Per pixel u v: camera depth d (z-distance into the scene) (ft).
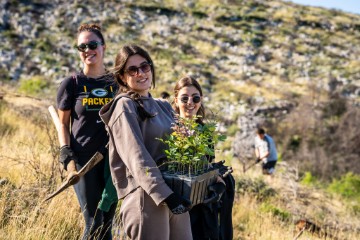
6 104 44.14
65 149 13.38
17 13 130.52
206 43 139.74
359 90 114.73
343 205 42.34
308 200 40.04
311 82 114.52
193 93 15.14
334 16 177.27
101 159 12.60
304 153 75.61
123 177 10.56
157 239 10.21
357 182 50.01
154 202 10.20
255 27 155.43
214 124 11.19
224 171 11.44
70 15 138.21
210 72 121.29
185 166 10.75
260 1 178.09
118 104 10.43
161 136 10.86
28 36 122.52
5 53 111.04
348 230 33.71
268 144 44.29
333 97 96.17
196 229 13.34
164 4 160.86
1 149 24.54
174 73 114.62
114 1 153.99
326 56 143.43
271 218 29.66
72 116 13.79
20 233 14.66
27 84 86.53
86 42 13.87
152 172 9.90
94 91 13.73
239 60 132.46
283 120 90.07
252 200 33.27
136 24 142.82
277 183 42.47
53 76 103.91
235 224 26.99
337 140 79.97
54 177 18.78
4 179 18.39
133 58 10.91
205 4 166.81
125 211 10.40
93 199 13.37
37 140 29.73
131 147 10.05
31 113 43.11
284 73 128.26
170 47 133.49
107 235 14.05
